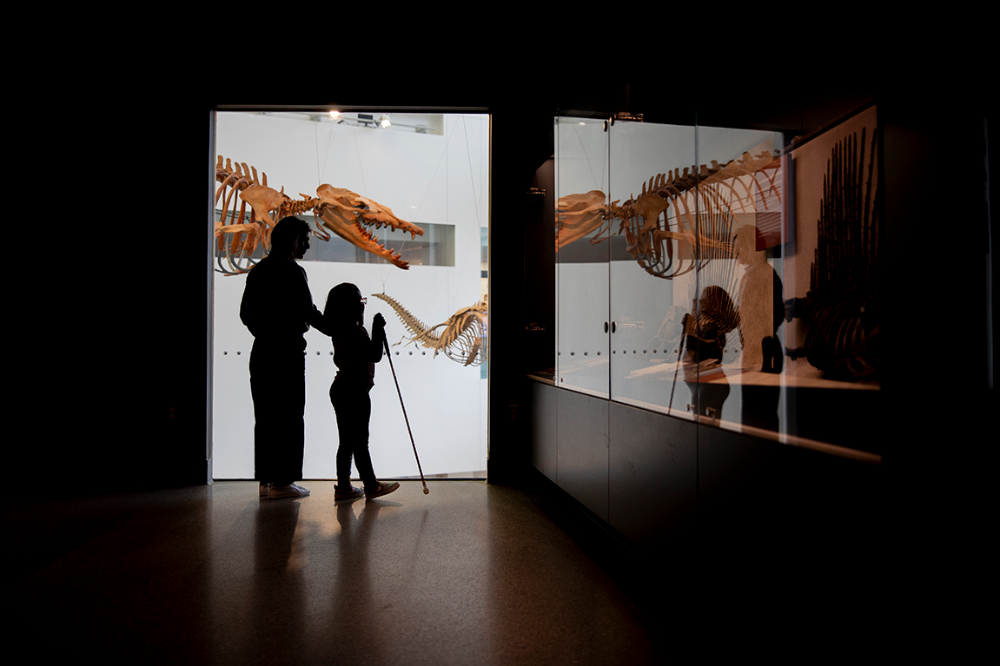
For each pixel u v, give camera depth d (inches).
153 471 178.5
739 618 73.7
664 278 98.0
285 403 161.9
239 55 183.5
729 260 81.0
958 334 48.5
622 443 111.2
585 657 76.0
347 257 193.9
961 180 48.8
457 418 197.3
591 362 132.1
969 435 46.7
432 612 90.0
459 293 199.2
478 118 200.4
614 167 121.2
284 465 161.9
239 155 188.5
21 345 177.2
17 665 74.0
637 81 110.7
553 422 158.7
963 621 44.6
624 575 105.5
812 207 68.5
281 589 99.0
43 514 146.2
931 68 50.1
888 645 50.1
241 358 188.1
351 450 159.5
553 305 182.2
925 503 47.5
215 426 186.2
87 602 93.3
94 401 177.9
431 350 196.7
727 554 75.9
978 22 47.7
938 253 49.8
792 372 68.2
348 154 193.9
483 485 182.1
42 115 179.2
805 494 60.6
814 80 67.2
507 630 83.9
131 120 181.2
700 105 89.0
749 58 78.3
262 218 189.8
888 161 52.7
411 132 197.5
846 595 54.8
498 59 185.8
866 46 57.7
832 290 65.1
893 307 51.9
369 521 140.9
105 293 179.0
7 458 176.2
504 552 118.2
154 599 94.7
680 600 90.7
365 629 84.3
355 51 184.5
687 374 89.1
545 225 183.8
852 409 56.3
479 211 200.5
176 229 181.0
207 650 78.0
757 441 68.9
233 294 188.2
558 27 177.3
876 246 59.5
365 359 159.8
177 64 182.2
